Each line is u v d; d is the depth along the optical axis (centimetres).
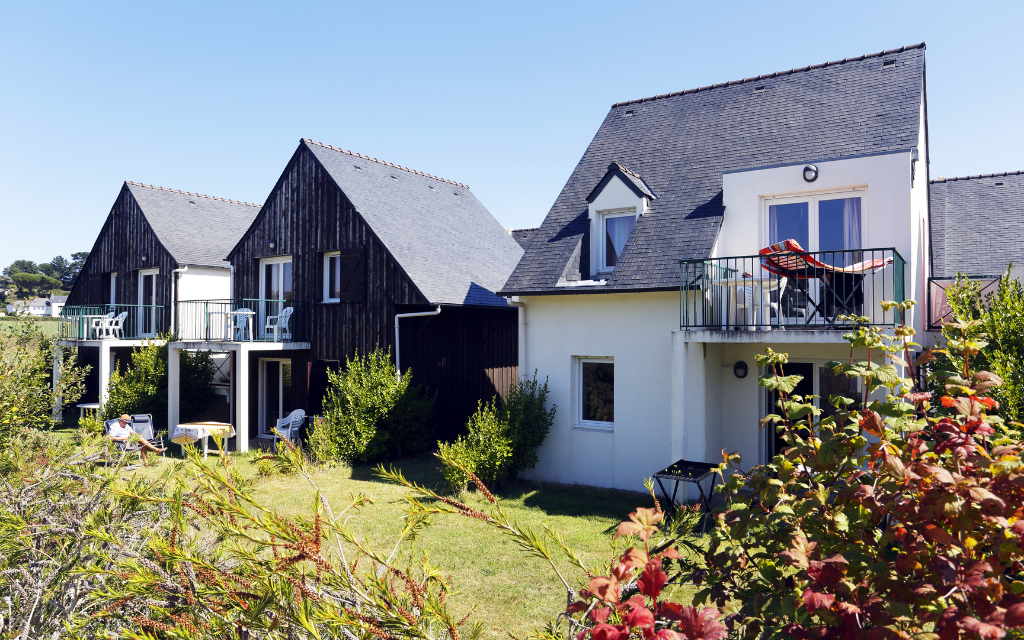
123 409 1842
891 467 212
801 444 284
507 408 1185
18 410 942
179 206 2433
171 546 221
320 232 1747
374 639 198
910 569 207
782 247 934
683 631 186
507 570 736
